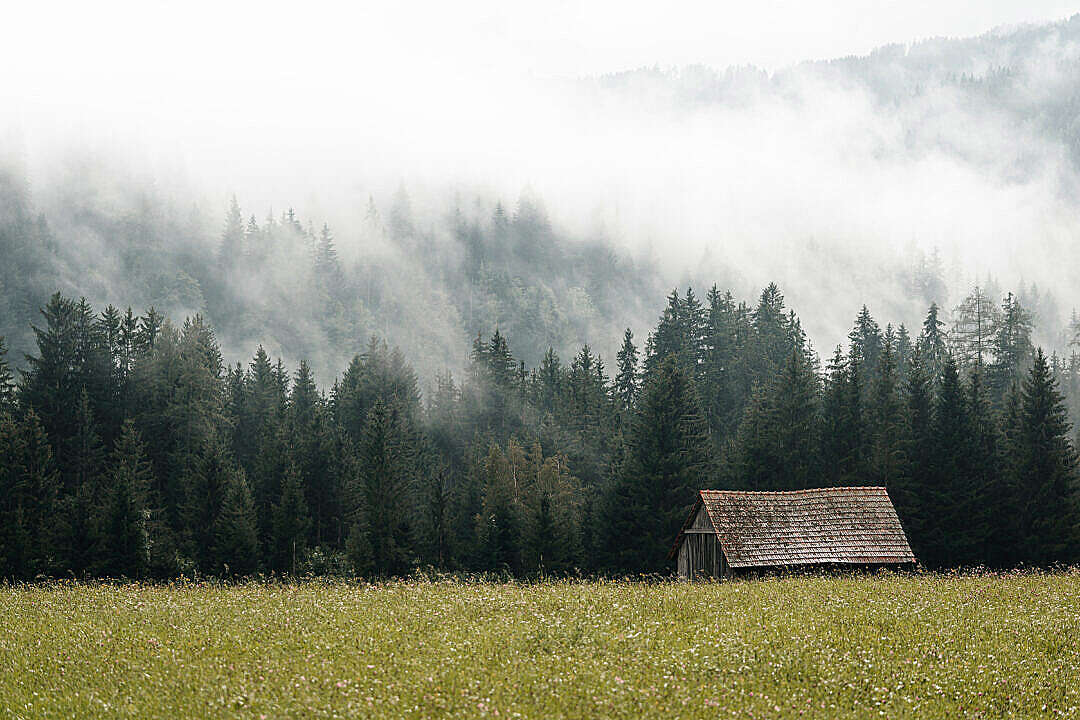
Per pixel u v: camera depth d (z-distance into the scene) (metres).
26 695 12.40
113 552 54.72
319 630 16.11
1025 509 63.88
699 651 14.81
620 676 13.20
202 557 61.94
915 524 63.88
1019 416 71.88
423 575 27.36
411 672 13.09
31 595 21.45
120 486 56.69
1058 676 14.43
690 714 11.77
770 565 36.53
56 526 56.44
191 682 12.70
